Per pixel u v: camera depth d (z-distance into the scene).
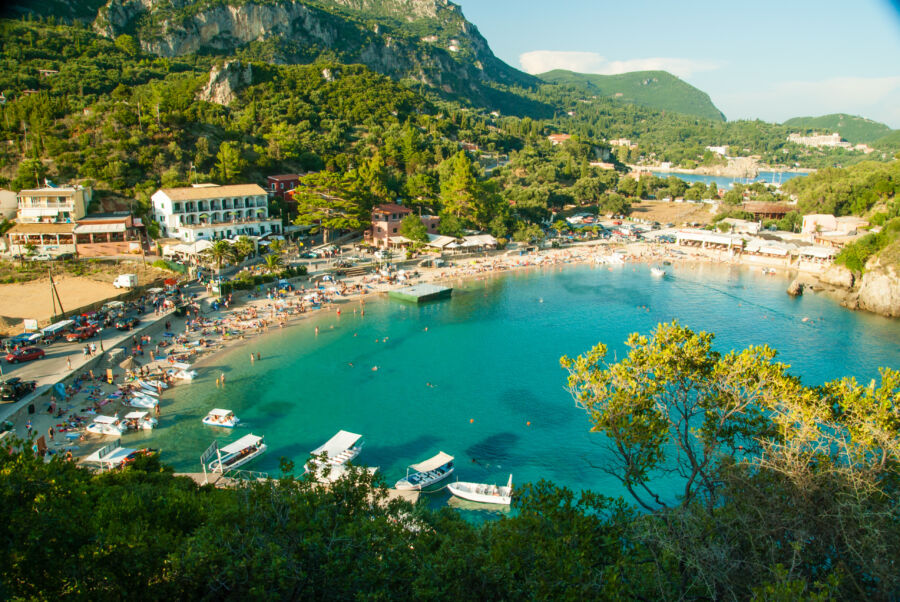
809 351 96.38
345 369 85.38
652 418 35.00
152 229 132.25
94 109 164.50
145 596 22.53
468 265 153.38
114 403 69.81
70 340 81.69
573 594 22.44
